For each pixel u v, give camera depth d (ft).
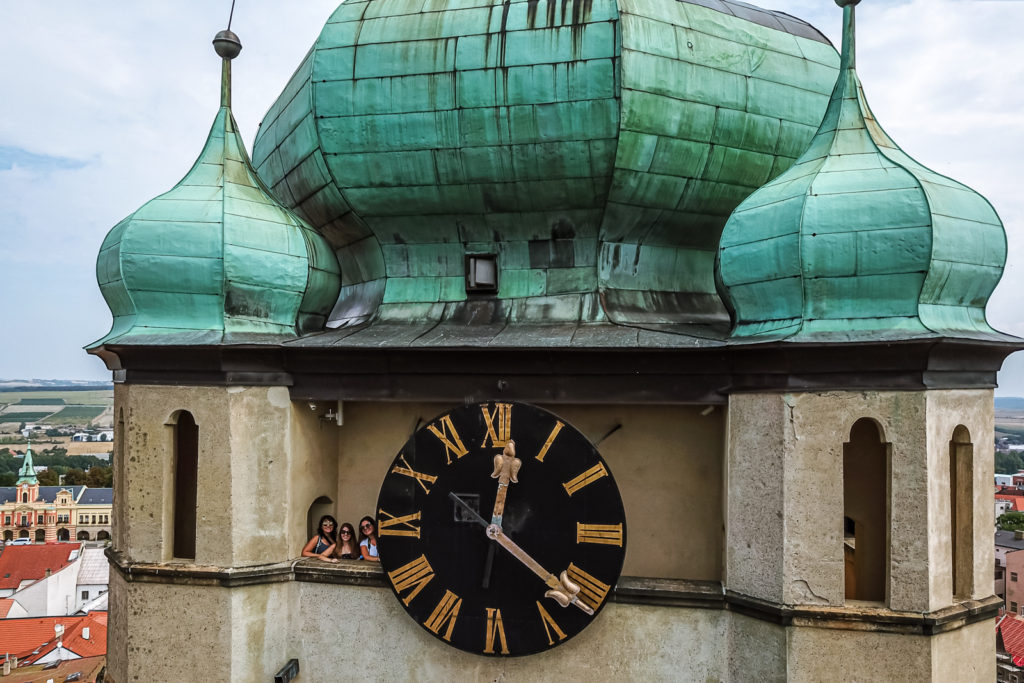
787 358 35.58
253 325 42.16
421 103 41.91
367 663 42.04
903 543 34.37
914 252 33.83
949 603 35.09
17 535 602.44
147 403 41.75
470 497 39.40
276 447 42.09
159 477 41.60
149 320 41.75
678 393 38.55
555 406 43.37
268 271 41.88
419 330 43.27
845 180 35.76
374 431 46.16
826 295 35.27
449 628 39.55
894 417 34.42
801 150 46.34
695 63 42.34
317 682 42.42
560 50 40.63
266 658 41.73
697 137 42.50
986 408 38.17
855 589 43.47
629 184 41.75
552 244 44.06
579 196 42.06
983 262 36.19
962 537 37.40
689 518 41.88
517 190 42.24
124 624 42.39
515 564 39.04
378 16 43.88
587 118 40.37
